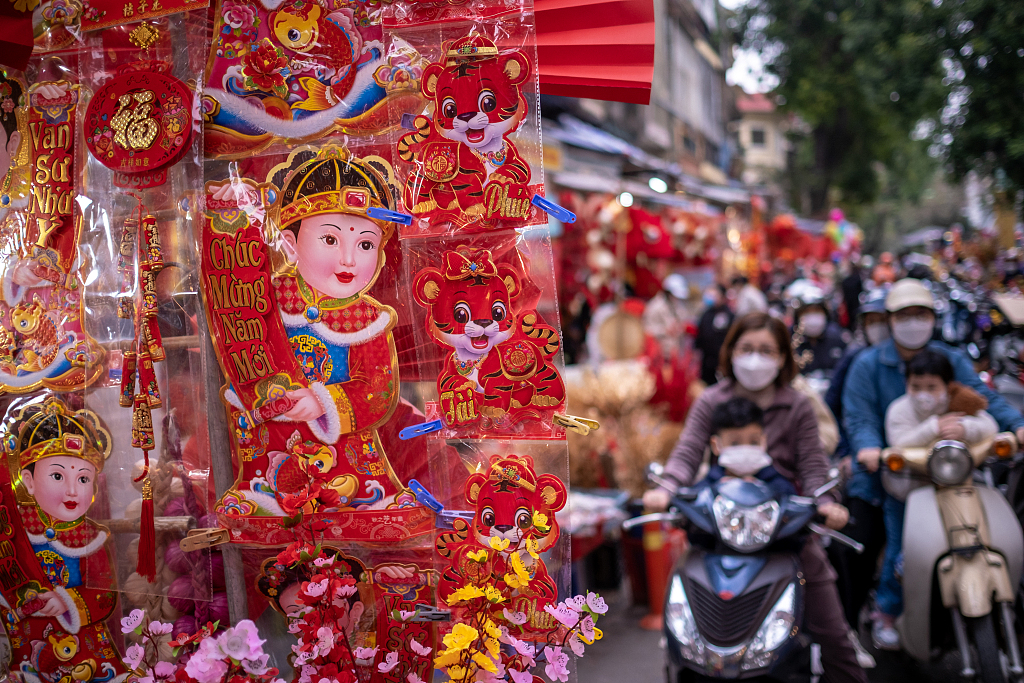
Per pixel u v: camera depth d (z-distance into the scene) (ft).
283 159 6.92
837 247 71.51
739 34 61.26
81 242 7.32
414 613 6.79
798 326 21.68
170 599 7.69
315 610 6.61
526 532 6.65
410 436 6.77
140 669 7.54
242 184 6.90
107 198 7.26
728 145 91.76
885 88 32.78
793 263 63.77
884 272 39.73
